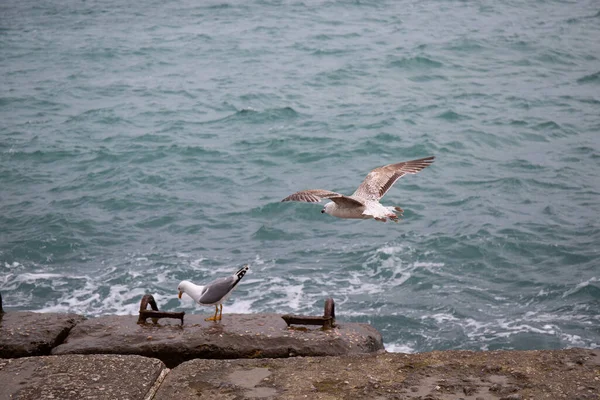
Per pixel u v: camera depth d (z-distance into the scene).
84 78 44.94
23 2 75.50
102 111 37.09
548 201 23.58
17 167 28.59
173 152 30.16
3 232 21.98
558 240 20.42
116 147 30.98
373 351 7.72
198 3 71.06
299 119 34.66
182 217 23.27
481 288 17.97
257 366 6.94
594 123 32.56
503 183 25.31
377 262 19.42
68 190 25.89
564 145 29.67
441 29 54.91
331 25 58.34
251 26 59.31
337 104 37.16
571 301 17.11
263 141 31.42
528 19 57.62
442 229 21.45
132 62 49.03
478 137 30.97
